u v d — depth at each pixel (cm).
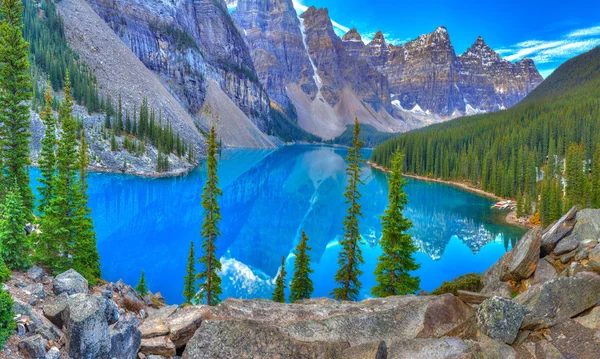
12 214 1898
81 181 4628
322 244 7494
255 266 6016
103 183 10756
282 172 17650
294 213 9950
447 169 15575
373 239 7300
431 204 10850
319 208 10550
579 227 2248
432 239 7219
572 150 10050
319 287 5112
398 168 3020
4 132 3353
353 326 1577
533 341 1364
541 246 2273
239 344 1395
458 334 1472
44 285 1844
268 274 5675
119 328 1359
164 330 1539
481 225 8412
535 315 1469
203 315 1631
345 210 10312
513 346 1346
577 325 1403
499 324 1379
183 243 6656
